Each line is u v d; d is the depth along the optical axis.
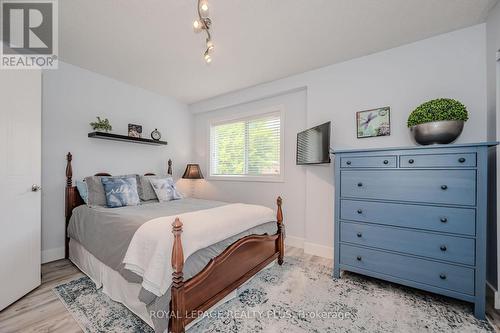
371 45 2.30
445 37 2.11
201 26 1.62
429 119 1.82
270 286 2.01
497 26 1.75
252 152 3.64
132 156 3.36
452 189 1.68
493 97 1.83
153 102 3.64
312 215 2.84
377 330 1.46
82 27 1.97
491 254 1.83
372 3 1.70
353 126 2.56
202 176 4.01
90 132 2.88
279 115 3.35
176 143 4.03
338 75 2.66
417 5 1.73
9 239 1.71
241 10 1.77
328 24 1.96
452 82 2.08
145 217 1.84
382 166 1.96
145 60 2.60
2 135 1.68
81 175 2.80
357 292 1.92
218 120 3.99
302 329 1.46
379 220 1.97
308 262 2.55
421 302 1.77
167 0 1.66
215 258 1.60
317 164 2.74
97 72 2.93
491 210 1.84
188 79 3.15
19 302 1.74
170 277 1.34
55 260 2.57
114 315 1.58
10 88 1.73
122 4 1.69
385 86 2.39
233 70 2.86
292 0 1.67
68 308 1.66
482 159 1.59
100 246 1.92
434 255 1.74
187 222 1.65
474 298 1.60
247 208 2.29
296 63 2.67
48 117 2.54
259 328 1.47
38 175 1.96
